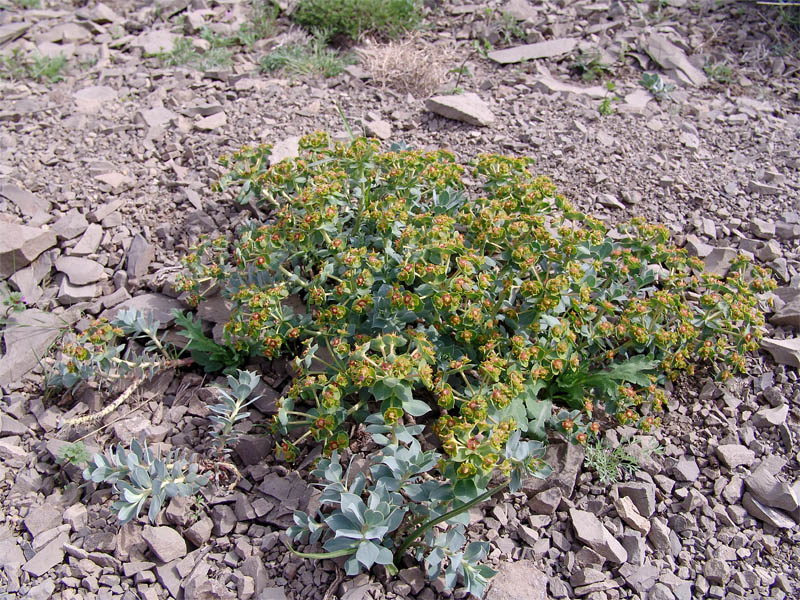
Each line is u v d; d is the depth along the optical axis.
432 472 0.56
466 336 0.55
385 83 1.02
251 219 0.78
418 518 0.51
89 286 0.73
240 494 0.55
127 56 1.11
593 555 0.52
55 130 0.93
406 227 0.59
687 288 0.69
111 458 0.52
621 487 0.56
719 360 0.65
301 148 0.69
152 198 0.82
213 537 0.53
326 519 0.46
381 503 0.46
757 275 0.65
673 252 0.64
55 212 0.80
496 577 0.50
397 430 0.50
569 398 0.60
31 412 0.63
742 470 0.57
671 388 0.63
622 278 0.62
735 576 0.51
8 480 0.58
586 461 0.57
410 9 1.14
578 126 0.92
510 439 0.47
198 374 0.65
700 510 0.55
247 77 1.04
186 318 0.66
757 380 0.63
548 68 1.07
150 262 0.75
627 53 1.09
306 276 0.67
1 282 0.73
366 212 0.67
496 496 0.55
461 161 0.87
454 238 0.55
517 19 1.15
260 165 0.69
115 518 0.54
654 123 0.93
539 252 0.58
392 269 0.60
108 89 1.03
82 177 0.85
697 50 1.09
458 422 0.49
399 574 0.50
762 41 1.10
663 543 0.53
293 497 0.55
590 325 0.60
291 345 0.65
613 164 0.86
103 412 0.61
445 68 1.06
